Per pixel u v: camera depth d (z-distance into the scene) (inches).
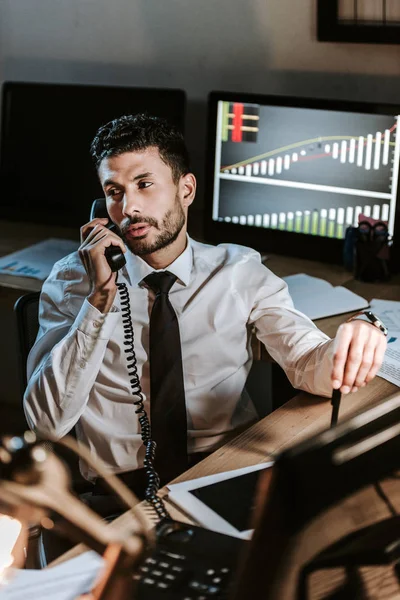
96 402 70.6
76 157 111.3
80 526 32.3
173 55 110.9
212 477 53.5
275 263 99.6
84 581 42.8
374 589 39.4
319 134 96.4
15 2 119.3
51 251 104.2
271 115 99.0
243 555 32.8
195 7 107.1
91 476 70.2
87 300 65.7
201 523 48.2
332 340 65.7
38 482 30.5
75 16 115.6
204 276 73.7
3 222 117.7
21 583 42.6
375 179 94.0
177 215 70.1
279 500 30.8
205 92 110.6
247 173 102.3
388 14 95.7
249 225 103.6
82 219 112.5
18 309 73.0
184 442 69.0
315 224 99.0
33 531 55.8
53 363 66.0
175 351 69.6
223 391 72.9
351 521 45.0
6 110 115.3
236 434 73.5
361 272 92.7
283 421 61.6
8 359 123.8
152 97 105.4
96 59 116.6
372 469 34.1
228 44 106.9
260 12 103.5
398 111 91.0
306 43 102.3
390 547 39.3
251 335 76.7
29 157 114.7
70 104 110.7
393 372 68.1
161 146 68.2
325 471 31.9
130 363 70.4
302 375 67.6
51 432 66.9
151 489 52.6
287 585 32.0
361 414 34.4
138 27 111.7
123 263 65.8
